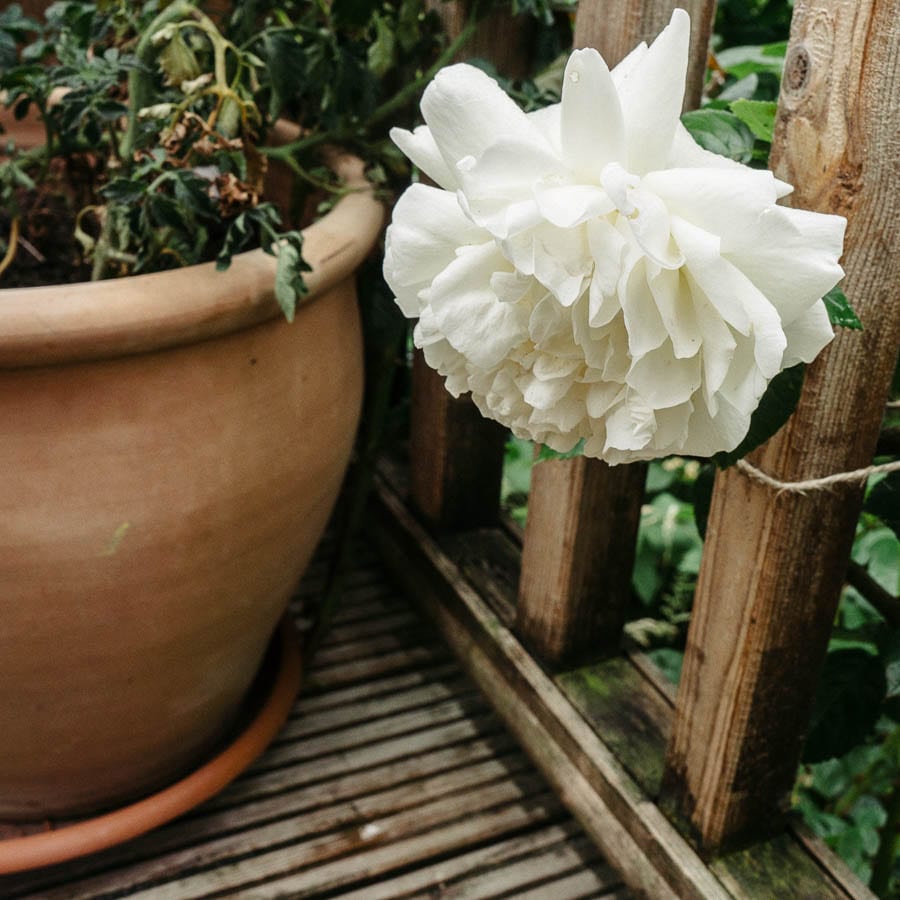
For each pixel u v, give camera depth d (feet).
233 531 1.55
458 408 2.13
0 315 1.30
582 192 0.99
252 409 1.51
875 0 1.15
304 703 2.10
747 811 1.63
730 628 1.51
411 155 1.14
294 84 1.74
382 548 2.43
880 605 1.68
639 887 1.74
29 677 1.51
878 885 1.91
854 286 1.26
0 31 1.82
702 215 0.99
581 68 0.98
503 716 2.06
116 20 1.76
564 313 1.03
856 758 2.16
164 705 1.69
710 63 1.90
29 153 1.82
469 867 1.83
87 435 1.39
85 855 1.80
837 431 1.35
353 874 1.80
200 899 1.75
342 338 1.69
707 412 1.07
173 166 1.60
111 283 1.37
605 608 1.93
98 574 1.45
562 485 1.81
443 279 1.06
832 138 1.21
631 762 1.79
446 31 1.91
